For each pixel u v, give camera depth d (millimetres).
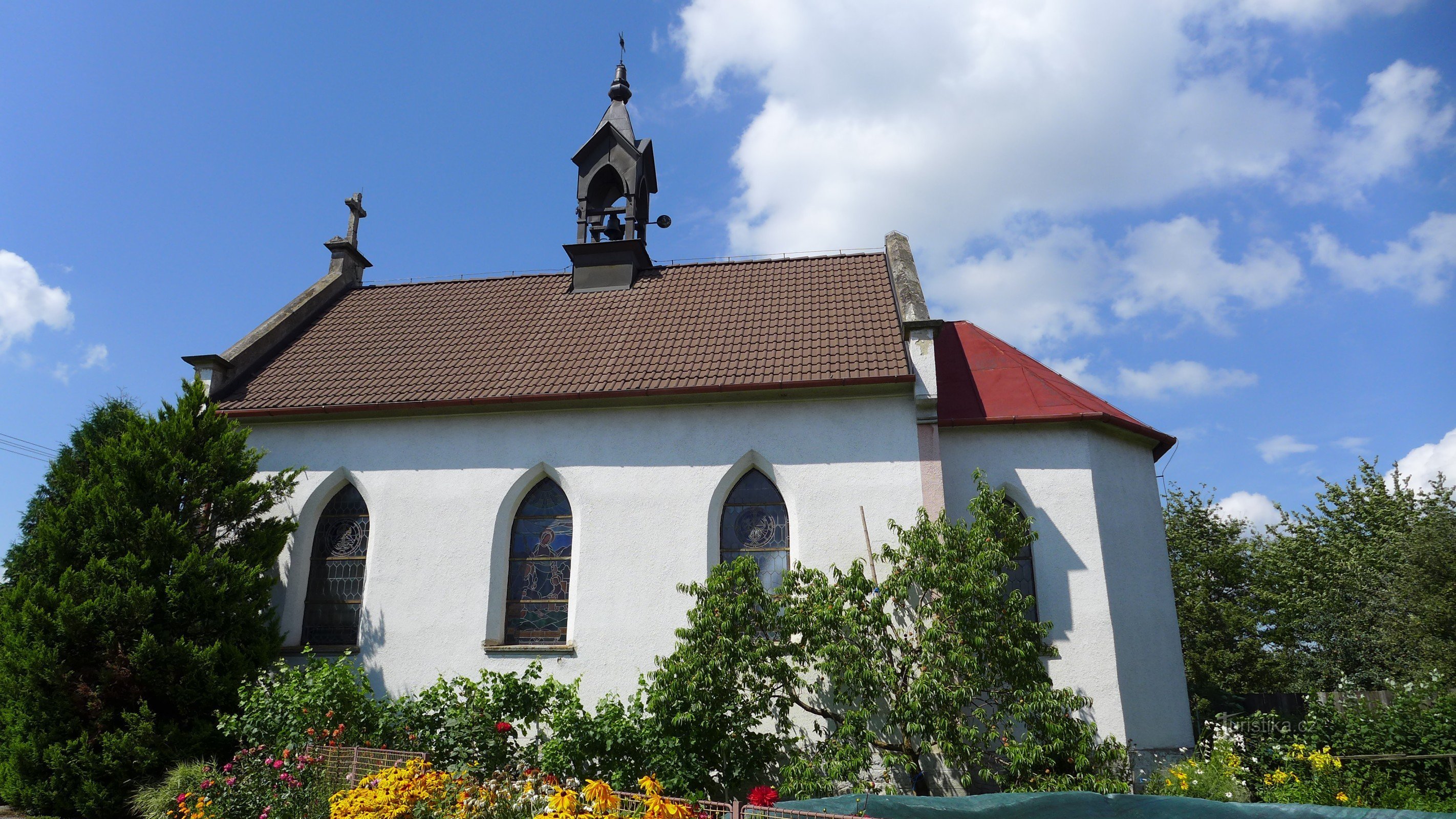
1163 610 16453
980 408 16844
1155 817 8141
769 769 14289
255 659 15062
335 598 17016
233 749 14445
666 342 18375
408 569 16656
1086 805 8438
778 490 16172
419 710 13961
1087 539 15695
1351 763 14695
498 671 15758
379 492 17234
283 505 17438
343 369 19219
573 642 15648
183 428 15672
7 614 14422
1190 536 35938
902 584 13961
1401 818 7082
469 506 16828
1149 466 17641
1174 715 15695
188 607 14273
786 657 14641
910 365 16078
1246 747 15586
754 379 16328
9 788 14023
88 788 13297
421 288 23281
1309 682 28484
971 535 13984
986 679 13227
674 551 15844
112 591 13836
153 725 13500
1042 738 13078
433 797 10133
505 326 20281
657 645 15375
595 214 22719
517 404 17062
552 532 16797
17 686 13875
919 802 8898
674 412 16719
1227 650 33531
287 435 17922
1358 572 27750
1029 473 16219
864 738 13430
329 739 12820
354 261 24266
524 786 10516
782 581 14625
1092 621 15211
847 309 18719
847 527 15430
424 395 17578
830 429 16094
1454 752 14086
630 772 13234
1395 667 24797
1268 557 34062
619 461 16594
